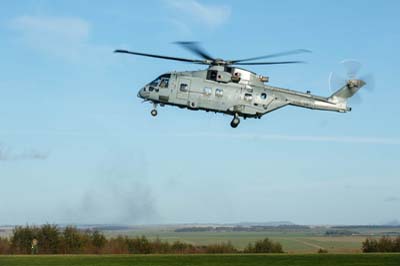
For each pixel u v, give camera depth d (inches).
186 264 2078.0
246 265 2021.4
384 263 2028.8
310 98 2474.2
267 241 4170.8
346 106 2513.5
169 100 2405.3
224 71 2390.5
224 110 2386.8
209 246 4163.4
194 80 2394.2
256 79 2420.0
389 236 3991.1
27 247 3912.4
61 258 2453.2
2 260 2311.8
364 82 2522.1
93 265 2059.5
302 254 2647.6
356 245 6633.9
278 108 2428.6
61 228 4030.5
